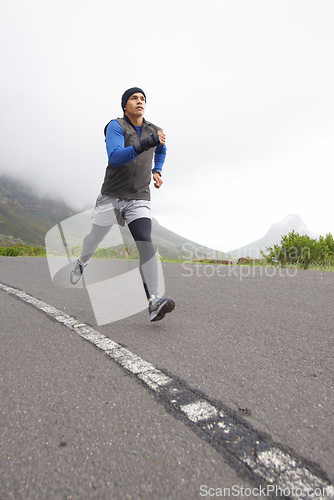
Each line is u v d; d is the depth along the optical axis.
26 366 1.73
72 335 2.22
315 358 1.82
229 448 1.06
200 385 1.49
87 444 1.09
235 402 1.35
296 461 1.00
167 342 2.07
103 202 2.46
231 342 2.07
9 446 1.08
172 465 0.99
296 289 3.72
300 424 1.20
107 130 2.36
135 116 2.40
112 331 2.30
